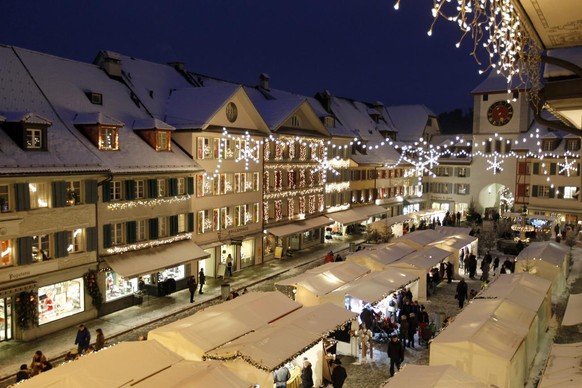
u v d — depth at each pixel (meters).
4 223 21.53
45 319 23.73
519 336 17.73
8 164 21.83
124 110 32.34
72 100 29.36
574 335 23.66
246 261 38.41
